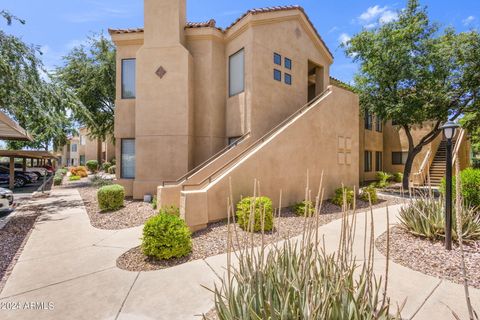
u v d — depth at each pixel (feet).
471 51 40.06
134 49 39.93
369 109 49.96
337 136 37.47
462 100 45.44
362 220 25.91
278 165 29.14
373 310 6.87
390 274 13.82
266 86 35.45
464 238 17.46
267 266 8.70
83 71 60.13
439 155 67.72
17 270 15.06
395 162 71.61
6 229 23.68
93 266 15.56
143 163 36.42
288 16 37.99
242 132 35.17
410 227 19.98
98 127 64.28
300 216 26.78
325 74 46.47
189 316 10.52
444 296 11.63
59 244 19.57
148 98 36.58
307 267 7.55
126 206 32.17
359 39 47.32
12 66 33.12
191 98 37.09
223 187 24.70
